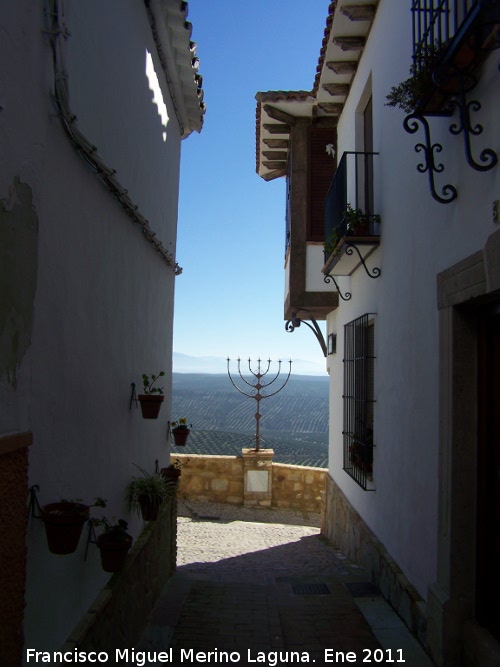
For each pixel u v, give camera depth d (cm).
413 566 421
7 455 207
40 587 250
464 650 328
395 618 443
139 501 420
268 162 1055
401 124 464
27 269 223
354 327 655
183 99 626
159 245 509
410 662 360
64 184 273
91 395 325
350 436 667
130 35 411
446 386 347
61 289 271
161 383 568
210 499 1127
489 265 280
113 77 363
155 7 464
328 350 895
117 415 387
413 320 428
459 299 324
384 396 520
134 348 436
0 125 199
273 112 845
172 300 634
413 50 395
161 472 536
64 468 281
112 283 366
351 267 656
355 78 690
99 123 332
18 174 214
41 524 251
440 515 353
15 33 210
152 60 496
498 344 321
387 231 516
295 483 1109
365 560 592
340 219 628
